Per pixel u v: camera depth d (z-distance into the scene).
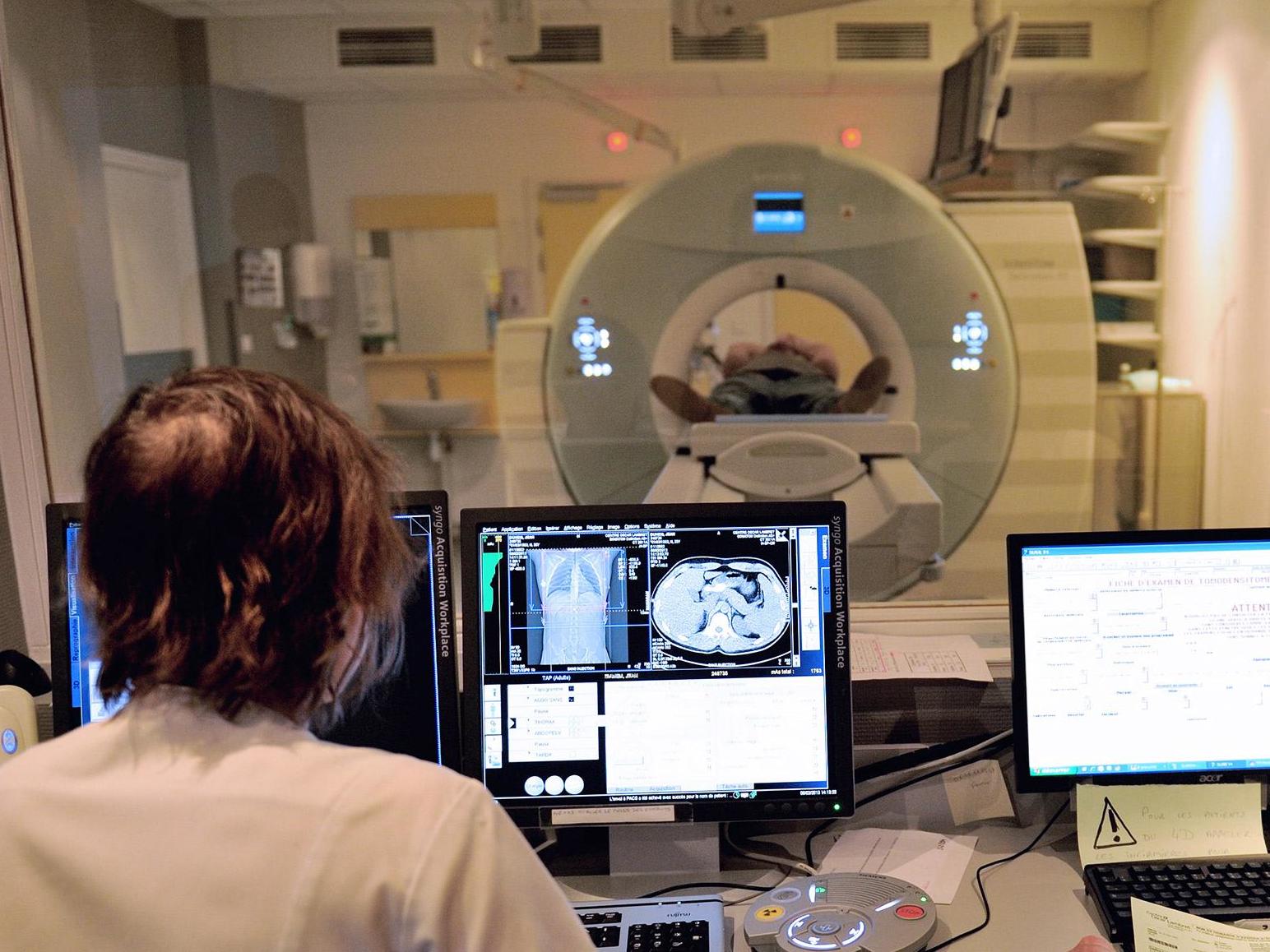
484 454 4.60
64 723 1.04
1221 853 1.04
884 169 3.05
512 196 5.36
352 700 1.05
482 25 3.46
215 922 0.48
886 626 1.34
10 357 1.36
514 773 1.05
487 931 0.50
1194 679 1.05
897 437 2.20
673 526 1.04
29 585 1.38
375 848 0.50
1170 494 3.58
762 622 1.04
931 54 4.13
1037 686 1.05
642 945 0.90
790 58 4.12
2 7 1.37
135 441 0.54
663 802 1.04
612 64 4.20
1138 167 4.23
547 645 1.04
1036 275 3.02
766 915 0.95
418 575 1.05
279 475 0.54
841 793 1.04
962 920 0.96
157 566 0.53
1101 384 3.85
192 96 4.81
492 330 5.49
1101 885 0.97
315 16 4.70
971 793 1.15
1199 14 3.85
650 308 3.11
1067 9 4.17
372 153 5.34
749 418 2.29
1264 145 3.44
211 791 0.51
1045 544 1.05
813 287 3.06
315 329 5.43
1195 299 3.90
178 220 4.82
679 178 3.08
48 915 0.50
